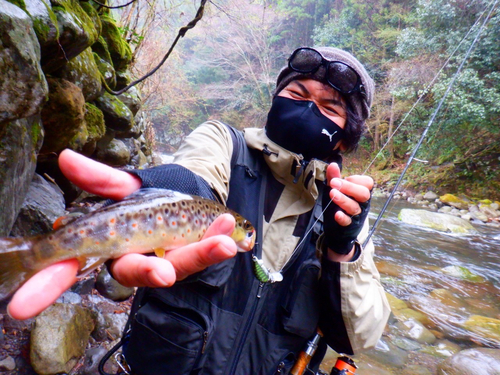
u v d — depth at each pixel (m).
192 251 0.78
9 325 2.87
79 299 3.48
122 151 6.43
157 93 14.21
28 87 2.13
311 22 29.09
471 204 14.08
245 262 1.33
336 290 1.32
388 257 7.72
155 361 1.22
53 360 2.62
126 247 0.88
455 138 14.41
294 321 1.35
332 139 1.54
